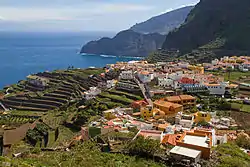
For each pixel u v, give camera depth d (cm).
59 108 16012
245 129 9525
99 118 11338
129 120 9888
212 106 12238
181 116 10081
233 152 5966
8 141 12088
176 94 13938
